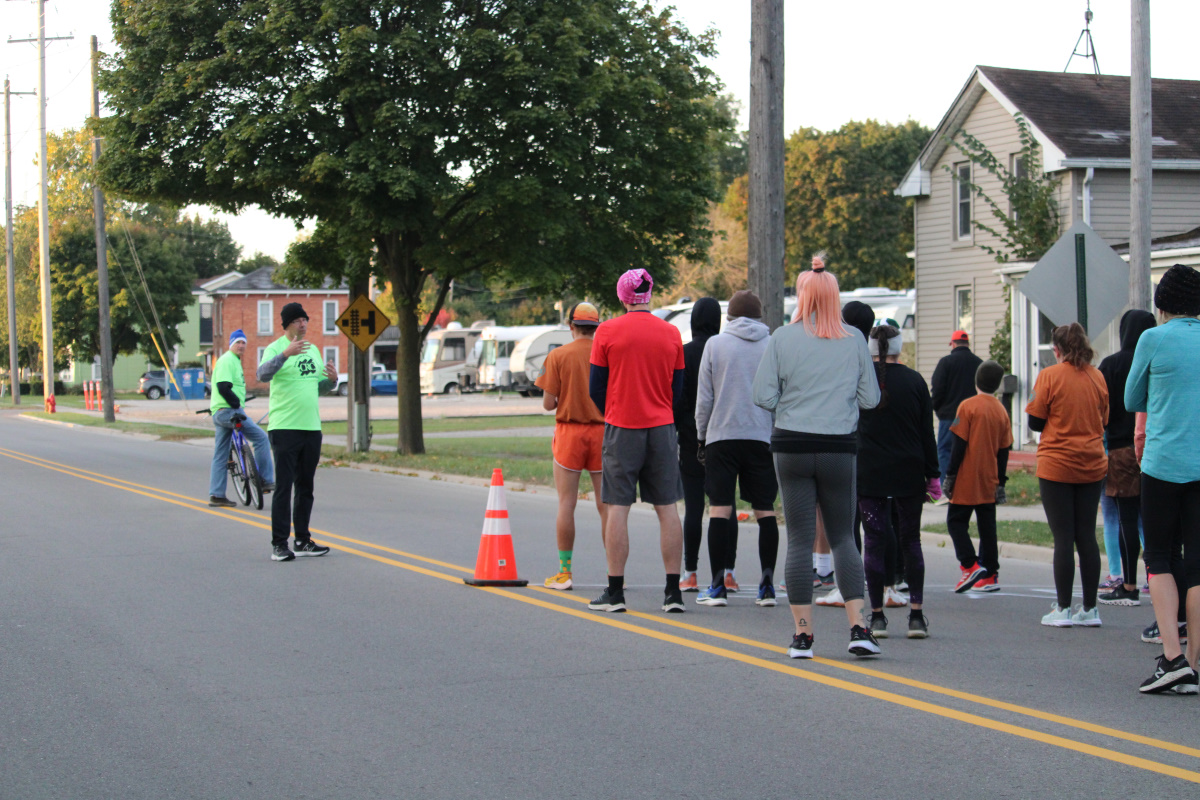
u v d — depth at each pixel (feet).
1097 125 96.94
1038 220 93.30
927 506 53.57
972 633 27.99
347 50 70.38
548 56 75.56
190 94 74.90
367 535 44.70
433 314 87.61
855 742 18.93
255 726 19.92
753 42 51.03
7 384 273.75
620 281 30.14
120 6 79.71
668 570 30.07
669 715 20.52
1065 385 28.30
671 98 85.66
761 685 22.54
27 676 23.24
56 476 69.87
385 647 25.73
